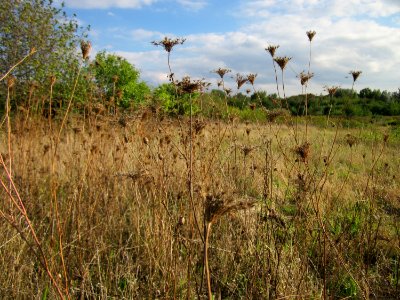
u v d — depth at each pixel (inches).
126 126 165.8
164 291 118.7
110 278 130.8
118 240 163.0
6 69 511.5
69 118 289.9
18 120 254.8
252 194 170.7
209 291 61.6
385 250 157.1
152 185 140.4
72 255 140.9
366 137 428.8
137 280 133.0
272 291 120.2
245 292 124.4
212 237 151.5
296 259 131.2
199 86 100.0
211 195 62.4
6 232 146.9
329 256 142.6
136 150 173.9
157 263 129.1
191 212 129.6
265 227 140.9
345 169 289.6
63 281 126.0
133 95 730.8
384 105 1217.4
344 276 134.2
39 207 176.1
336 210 184.7
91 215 157.2
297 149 127.4
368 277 131.6
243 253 140.4
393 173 268.5
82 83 457.4
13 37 539.2
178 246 126.3
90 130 209.8
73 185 183.9
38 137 254.7
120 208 192.9
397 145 441.7
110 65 717.9
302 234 142.7
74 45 591.8
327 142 377.1
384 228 170.2
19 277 123.3
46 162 233.5
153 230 148.6
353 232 168.2
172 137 160.6
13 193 179.5
